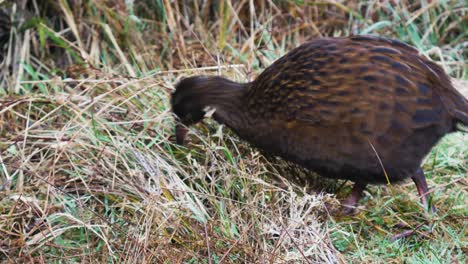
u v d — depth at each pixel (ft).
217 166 41.60
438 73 40.27
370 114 38.19
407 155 38.78
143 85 47.65
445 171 43.91
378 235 39.52
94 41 52.01
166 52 52.54
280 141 40.57
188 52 51.72
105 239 36.45
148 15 54.80
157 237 37.04
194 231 37.45
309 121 39.04
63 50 52.70
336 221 40.27
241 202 38.63
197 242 36.94
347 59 39.11
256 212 38.09
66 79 46.93
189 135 44.78
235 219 38.68
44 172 41.34
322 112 38.68
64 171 41.68
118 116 45.50
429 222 39.60
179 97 43.45
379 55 39.11
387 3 56.08
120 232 37.65
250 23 54.34
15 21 51.67
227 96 42.29
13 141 43.19
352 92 38.37
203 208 38.86
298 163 40.91
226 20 51.26
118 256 36.58
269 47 51.90
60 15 53.31
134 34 52.24
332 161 39.45
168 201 38.83
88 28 52.90
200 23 53.11
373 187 43.09
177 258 36.09
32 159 43.04
